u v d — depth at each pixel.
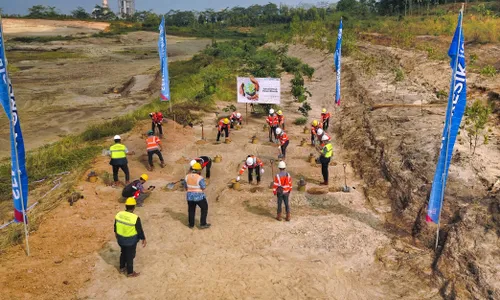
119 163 12.67
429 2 65.56
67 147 18.48
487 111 14.09
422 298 7.95
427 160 13.07
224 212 11.53
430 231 9.80
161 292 8.07
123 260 8.55
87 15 129.00
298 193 12.73
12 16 104.62
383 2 74.06
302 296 8.02
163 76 18.58
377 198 12.24
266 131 20.80
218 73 34.66
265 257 9.29
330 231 10.36
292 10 108.88
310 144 18.14
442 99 21.42
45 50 68.44
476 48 31.20
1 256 9.01
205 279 8.49
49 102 32.56
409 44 36.66
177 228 10.52
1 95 8.47
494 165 12.24
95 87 38.94
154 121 18.38
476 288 7.72
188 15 125.94
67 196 11.84
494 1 59.53
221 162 15.85
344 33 47.44
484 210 9.74
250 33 99.31
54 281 8.24
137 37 88.44
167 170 14.89
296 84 28.42
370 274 8.75
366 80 28.39
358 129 19.08
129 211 8.34
